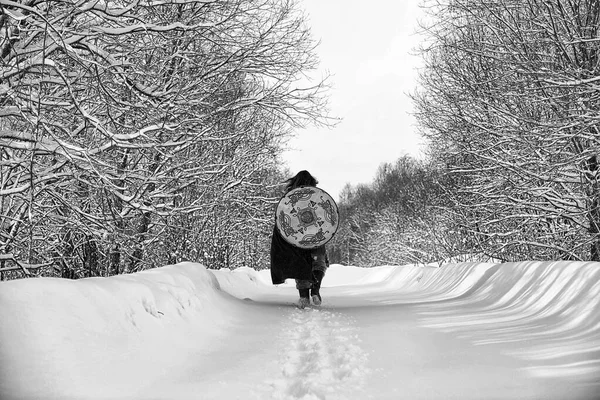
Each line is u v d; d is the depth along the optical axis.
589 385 3.77
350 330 6.48
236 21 10.30
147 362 4.34
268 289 18.12
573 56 11.19
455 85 13.40
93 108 8.66
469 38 12.48
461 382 4.08
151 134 9.17
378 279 22.25
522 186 11.66
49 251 9.51
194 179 9.68
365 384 4.06
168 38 8.30
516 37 11.64
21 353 3.49
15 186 7.65
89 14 7.80
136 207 8.07
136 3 7.34
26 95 7.08
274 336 6.20
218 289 9.44
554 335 5.55
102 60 8.16
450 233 18.84
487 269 11.03
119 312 4.75
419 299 11.50
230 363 4.76
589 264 6.76
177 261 13.90
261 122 13.95
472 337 5.86
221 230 16.86
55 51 7.54
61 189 8.88
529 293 7.88
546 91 11.00
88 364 3.81
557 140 10.59
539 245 11.91
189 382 4.11
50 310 3.94
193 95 10.03
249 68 10.42
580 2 10.65
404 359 4.88
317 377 4.22
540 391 3.76
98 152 7.38
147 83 9.55
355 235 70.25
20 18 5.94
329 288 19.06
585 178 10.97
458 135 13.69
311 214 9.24
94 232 8.54
